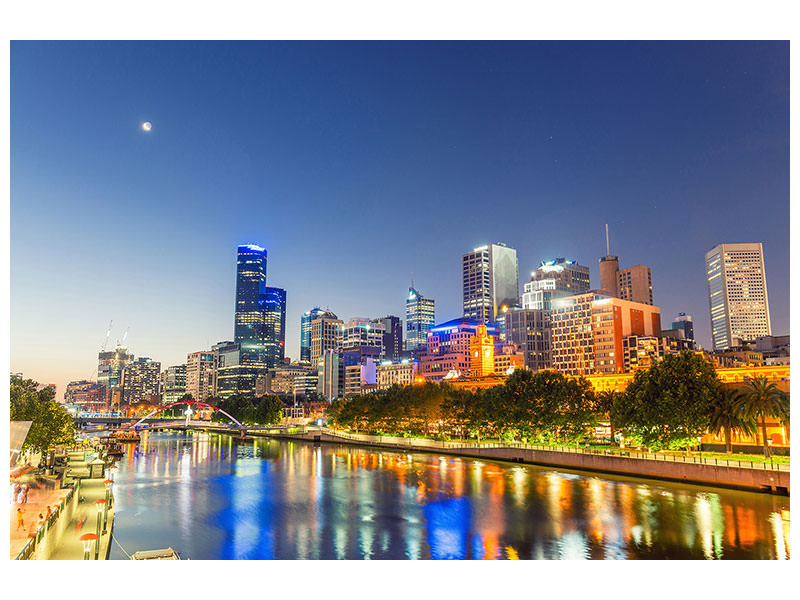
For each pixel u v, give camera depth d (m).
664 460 100.38
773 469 85.06
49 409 116.31
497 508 81.94
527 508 81.31
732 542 61.47
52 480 95.94
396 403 191.88
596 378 191.75
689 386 103.75
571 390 135.00
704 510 76.06
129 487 109.62
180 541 66.44
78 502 80.88
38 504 71.38
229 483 113.81
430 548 62.69
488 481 106.88
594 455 114.12
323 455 169.88
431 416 179.62
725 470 90.50
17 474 102.44
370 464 141.00
